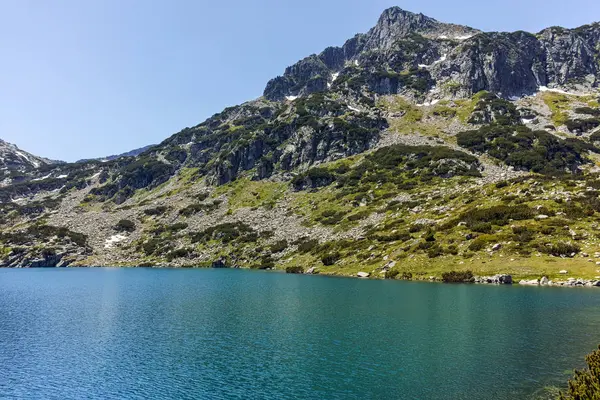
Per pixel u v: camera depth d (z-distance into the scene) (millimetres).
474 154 177625
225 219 166625
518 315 49062
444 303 57312
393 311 53812
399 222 112125
